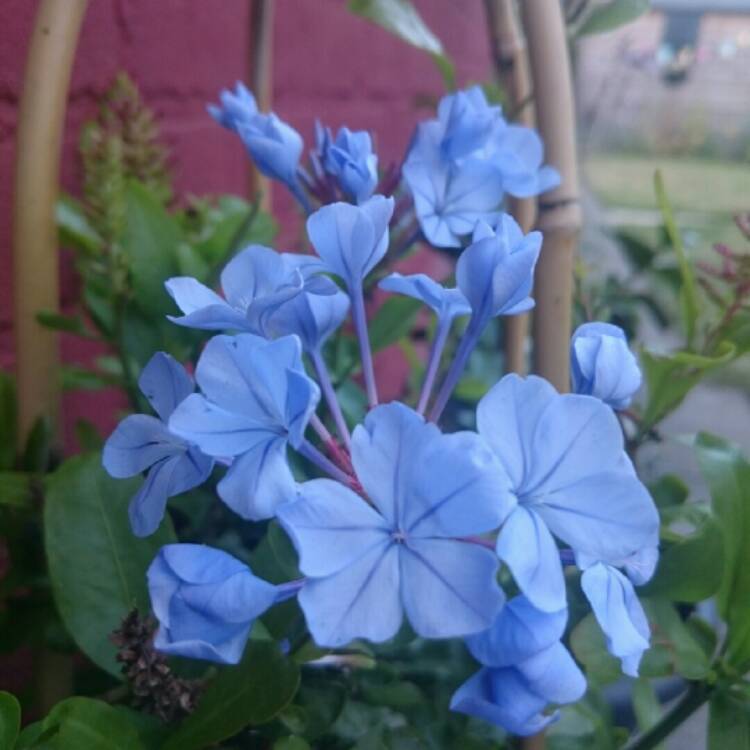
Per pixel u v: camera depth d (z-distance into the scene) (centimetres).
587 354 11
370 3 20
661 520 16
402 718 14
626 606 10
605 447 10
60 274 24
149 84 27
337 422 13
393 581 10
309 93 38
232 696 12
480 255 11
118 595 14
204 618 10
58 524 14
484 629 9
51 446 16
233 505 10
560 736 15
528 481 10
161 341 17
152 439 11
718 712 14
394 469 10
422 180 15
